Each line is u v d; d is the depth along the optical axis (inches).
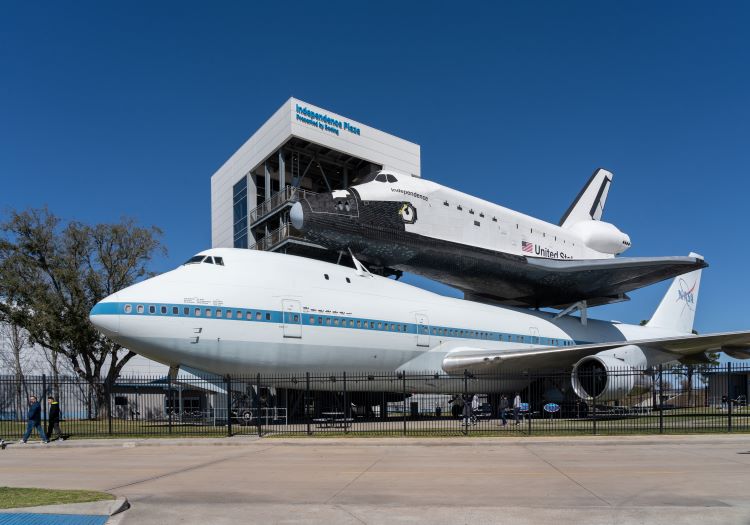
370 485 343.3
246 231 1425.9
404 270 1006.4
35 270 1253.7
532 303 1277.1
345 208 850.8
